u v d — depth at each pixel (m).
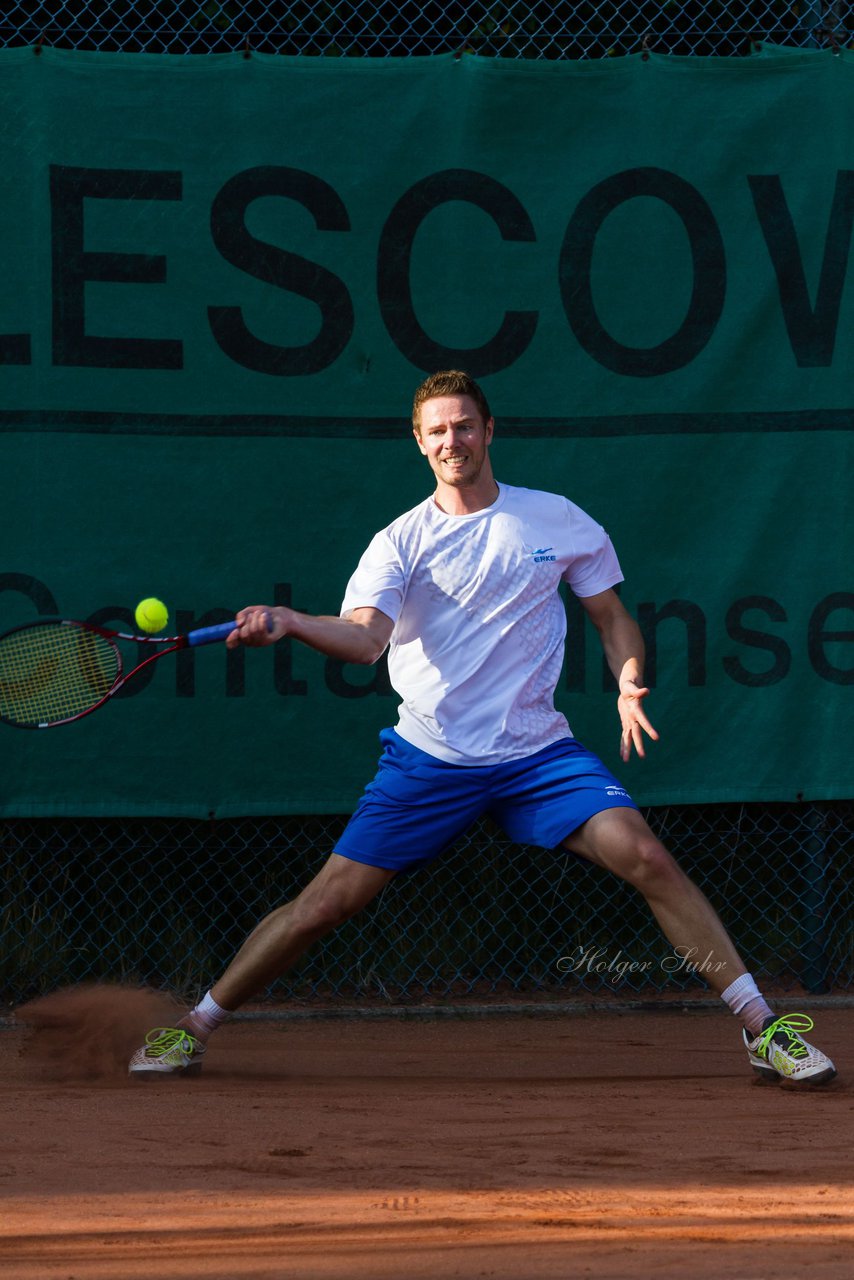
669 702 18.23
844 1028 17.39
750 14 20.12
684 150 18.52
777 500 18.41
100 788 17.53
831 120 18.70
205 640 12.23
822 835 19.02
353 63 18.22
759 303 18.48
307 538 17.95
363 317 18.11
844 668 18.42
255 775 17.78
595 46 20.09
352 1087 12.95
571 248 18.36
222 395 17.88
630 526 18.28
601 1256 7.61
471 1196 8.89
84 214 17.80
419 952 19.36
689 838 19.94
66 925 19.05
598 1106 11.82
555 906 19.64
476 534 12.80
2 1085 12.94
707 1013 18.52
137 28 19.12
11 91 17.78
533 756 12.77
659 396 18.36
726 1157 9.92
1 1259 7.61
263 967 13.02
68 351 17.69
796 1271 7.34
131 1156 9.91
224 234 17.97
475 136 18.30
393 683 13.07
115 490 17.72
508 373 18.22
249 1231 8.12
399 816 12.73
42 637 12.84
